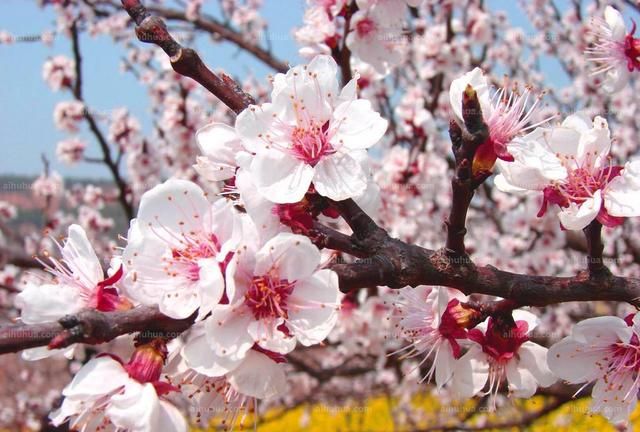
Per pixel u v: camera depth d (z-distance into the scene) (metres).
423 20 0.64
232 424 0.19
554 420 0.70
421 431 0.57
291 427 0.91
